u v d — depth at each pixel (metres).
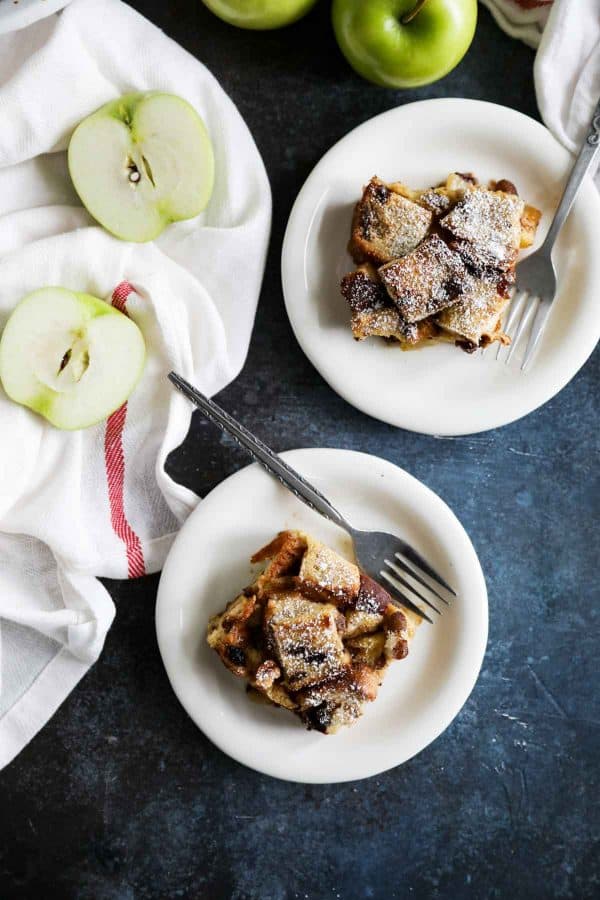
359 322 0.82
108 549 0.85
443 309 0.82
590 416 0.88
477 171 0.86
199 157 0.82
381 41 0.80
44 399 0.82
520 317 0.85
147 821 0.87
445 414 0.84
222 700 0.84
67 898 0.87
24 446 0.83
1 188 0.84
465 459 0.87
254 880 0.87
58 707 0.86
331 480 0.84
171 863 0.87
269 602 0.81
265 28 0.83
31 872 0.87
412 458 0.87
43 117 0.82
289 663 0.80
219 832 0.87
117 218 0.83
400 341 0.84
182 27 0.86
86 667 0.86
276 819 0.87
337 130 0.87
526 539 0.88
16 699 0.85
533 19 0.85
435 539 0.84
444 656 0.84
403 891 0.87
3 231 0.83
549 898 0.88
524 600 0.87
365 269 0.83
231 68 0.86
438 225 0.83
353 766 0.84
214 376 0.85
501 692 0.87
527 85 0.87
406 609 0.85
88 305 0.81
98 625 0.84
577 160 0.83
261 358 0.87
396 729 0.84
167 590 0.84
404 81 0.82
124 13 0.82
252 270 0.84
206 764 0.87
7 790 0.87
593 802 0.88
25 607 0.85
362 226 0.83
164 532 0.86
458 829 0.88
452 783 0.88
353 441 0.87
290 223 0.84
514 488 0.88
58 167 0.85
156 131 0.81
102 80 0.83
